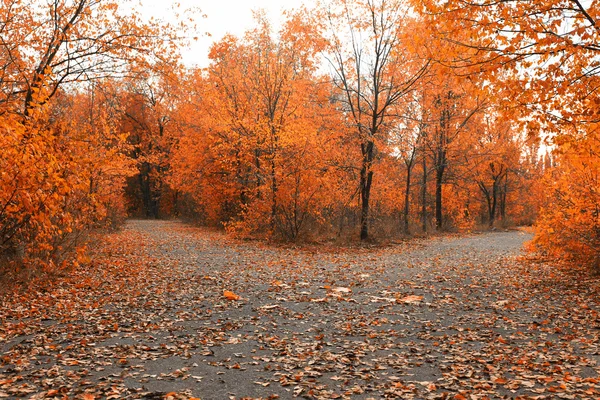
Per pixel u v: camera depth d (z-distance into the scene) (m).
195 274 12.26
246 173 26.28
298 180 21.00
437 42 7.85
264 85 23.86
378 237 22.78
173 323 7.49
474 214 46.62
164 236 24.62
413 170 35.22
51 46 11.98
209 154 28.53
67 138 8.72
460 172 32.62
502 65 7.46
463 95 24.97
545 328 7.11
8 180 7.16
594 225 11.35
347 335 6.94
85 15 12.74
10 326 6.96
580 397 4.46
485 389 4.72
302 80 23.31
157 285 10.62
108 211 25.11
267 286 10.80
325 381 5.02
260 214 22.27
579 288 10.11
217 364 5.57
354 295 9.93
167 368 5.41
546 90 7.29
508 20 7.19
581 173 11.22
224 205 30.38
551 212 12.48
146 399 4.49
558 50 6.95
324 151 21.73
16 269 9.59
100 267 12.80
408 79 20.97
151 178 46.12
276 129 21.72
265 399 4.52
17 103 9.27
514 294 9.83
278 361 5.71
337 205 24.77
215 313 8.24
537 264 14.04
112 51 12.84
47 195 7.75
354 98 24.23
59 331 6.84
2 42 9.86
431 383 4.88
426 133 27.16
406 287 10.84
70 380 4.93
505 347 6.21
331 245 20.83
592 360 5.57
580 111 7.67
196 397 4.55
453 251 19.19
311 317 8.02
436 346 6.36
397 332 7.04
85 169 8.52
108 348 6.14
